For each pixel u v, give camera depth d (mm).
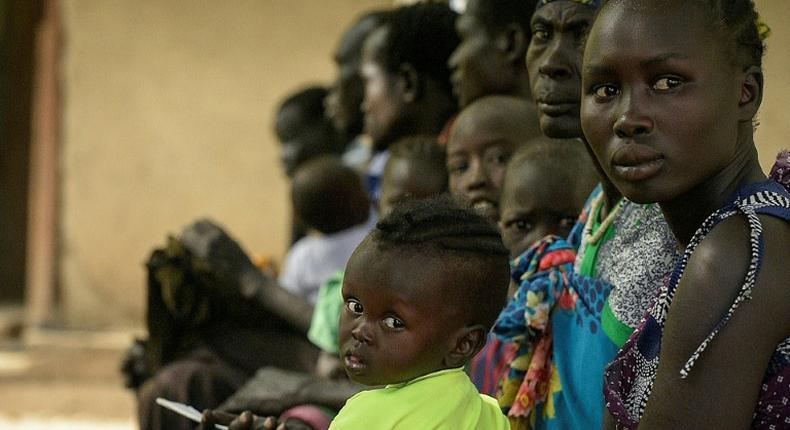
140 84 18000
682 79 3066
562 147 4832
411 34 7324
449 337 3570
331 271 8062
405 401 3588
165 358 6562
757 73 3178
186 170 18062
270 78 17844
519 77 6125
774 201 3080
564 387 4098
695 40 3059
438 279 3516
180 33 17922
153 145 18078
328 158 8531
